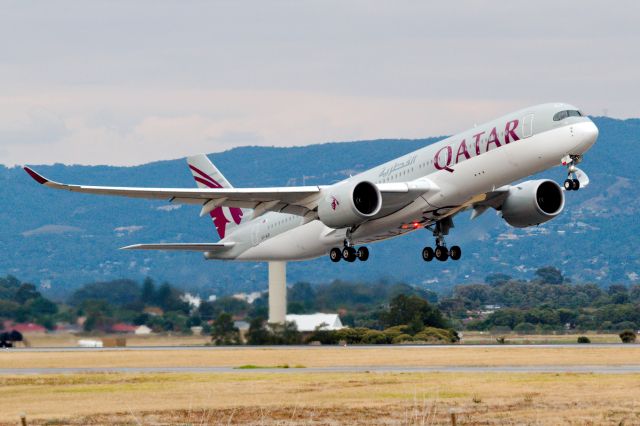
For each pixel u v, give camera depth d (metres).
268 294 187.00
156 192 96.50
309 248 111.00
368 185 93.50
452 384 81.69
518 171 89.06
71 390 86.25
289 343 167.38
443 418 65.00
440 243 104.19
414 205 95.19
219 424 64.94
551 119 86.62
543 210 102.12
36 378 98.12
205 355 131.62
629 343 161.00
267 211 102.75
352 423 64.06
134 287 187.62
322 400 73.81
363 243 104.50
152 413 69.81
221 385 85.44
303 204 100.81
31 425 66.25
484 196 94.00
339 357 121.56
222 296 194.75
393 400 72.81
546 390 76.19
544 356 116.12
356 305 195.25
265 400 74.56
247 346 161.25
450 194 93.19
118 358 128.50
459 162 91.94
